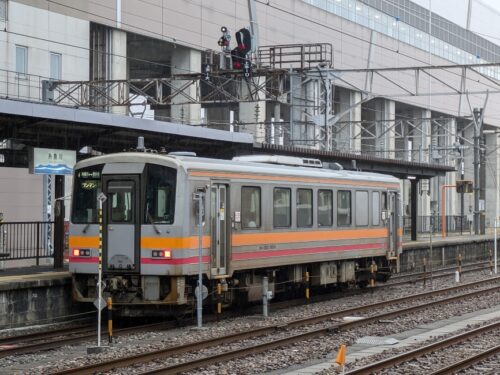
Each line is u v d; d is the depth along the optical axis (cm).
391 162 5434
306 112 5275
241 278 2975
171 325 2708
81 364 1980
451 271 5469
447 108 10694
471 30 11556
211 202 2734
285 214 3147
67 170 3259
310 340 2400
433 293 3766
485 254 7106
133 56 6731
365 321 2752
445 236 7906
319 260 3359
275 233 3072
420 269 5688
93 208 2717
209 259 2720
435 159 8050
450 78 10831
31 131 3038
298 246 3216
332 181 3462
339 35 8344
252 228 2942
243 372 1884
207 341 2245
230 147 3850
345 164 4975
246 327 2650
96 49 5784
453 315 3017
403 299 3484
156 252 2603
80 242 2722
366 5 8862
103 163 2716
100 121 2964
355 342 2362
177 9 6306
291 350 2212
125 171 2667
